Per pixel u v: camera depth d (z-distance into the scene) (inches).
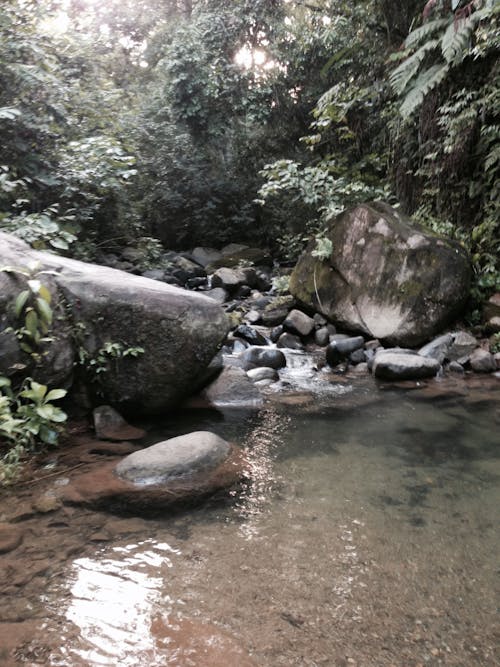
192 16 438.3
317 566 66.1
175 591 60.8
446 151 217.8
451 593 61.0
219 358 147.1
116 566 65.6
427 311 186.5
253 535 73.5
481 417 125.6
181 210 509.4
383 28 288.0
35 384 101.5
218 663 49.8
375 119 306.0
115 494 84.7
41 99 220.5
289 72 403.2
